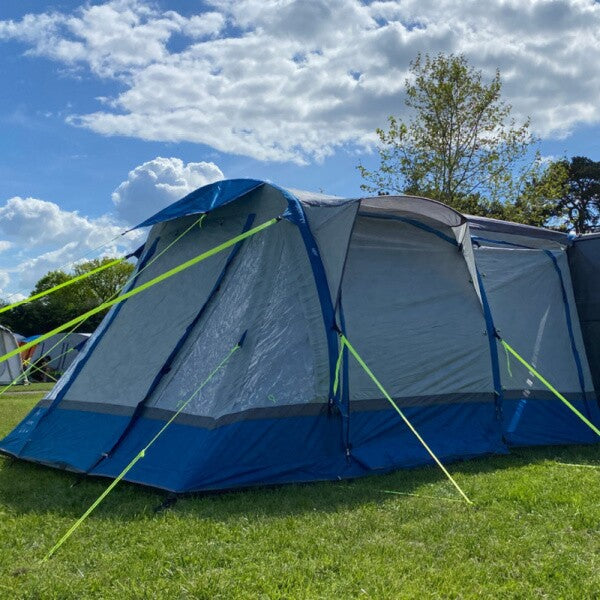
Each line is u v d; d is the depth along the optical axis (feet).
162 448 19.63
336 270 21.07
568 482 19.42
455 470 21.17
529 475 20.33
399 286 23.68
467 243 24.70
